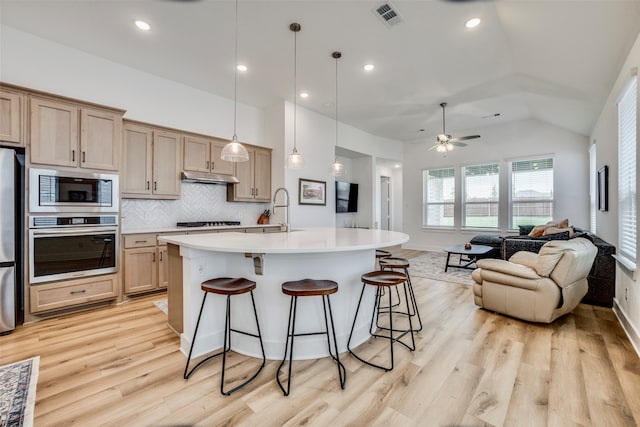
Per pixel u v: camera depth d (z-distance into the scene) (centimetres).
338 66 380
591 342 238
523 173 625
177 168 405
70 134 300
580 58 293
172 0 264
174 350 226
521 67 373
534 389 177
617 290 305
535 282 268
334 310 224
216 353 223
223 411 158
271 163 523
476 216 689
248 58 362
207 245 197
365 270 249
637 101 232
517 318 288
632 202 262
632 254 259
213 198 471
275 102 507
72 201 298
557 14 241
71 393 173
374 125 645
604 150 381
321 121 570
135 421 151
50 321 282
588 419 152
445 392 175
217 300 230
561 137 575
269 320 217
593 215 504
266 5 268
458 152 709
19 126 271
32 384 181
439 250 741
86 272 306
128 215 386
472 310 316
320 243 207
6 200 256
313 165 552
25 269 273
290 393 174
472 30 302
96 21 294
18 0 264
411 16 281
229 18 286
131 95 387
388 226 920
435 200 757
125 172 357
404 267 265
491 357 215
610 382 183
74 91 344
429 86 440
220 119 478
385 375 193
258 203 530
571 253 259
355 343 235
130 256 340
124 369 199
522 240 392
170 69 392
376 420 152
